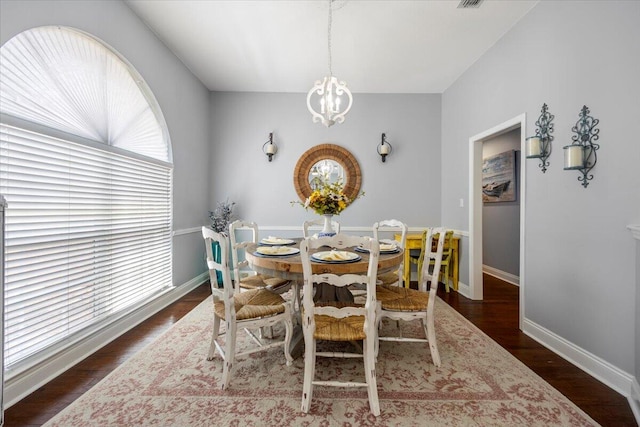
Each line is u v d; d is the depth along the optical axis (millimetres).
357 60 3434
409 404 1576
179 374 1841
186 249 3629
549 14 2299
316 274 1598
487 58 3186
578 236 2027
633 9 1683
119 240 2508
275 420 1454
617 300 1763
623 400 1635
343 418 1472
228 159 4344
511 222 4273
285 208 4371
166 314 2867
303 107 4367
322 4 2482
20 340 1702
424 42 3047
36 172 1780
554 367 1976
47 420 1453
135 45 2631
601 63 1866
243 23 2758
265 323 1822
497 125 3004
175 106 3346
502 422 1453
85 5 2080
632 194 1690
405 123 4379
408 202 4383
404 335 2443
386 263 1814
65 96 1994
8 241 1627
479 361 2021
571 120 2090
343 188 4336
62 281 1963
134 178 2697
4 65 1603
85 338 2074
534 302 2428
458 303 3297
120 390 1676
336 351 2146
